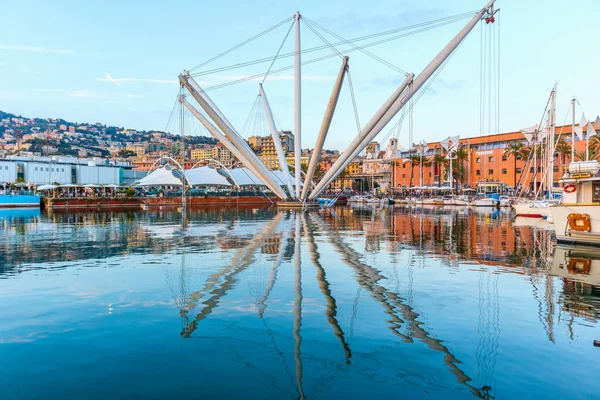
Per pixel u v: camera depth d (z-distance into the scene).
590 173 21.44
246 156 59.31
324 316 8.98
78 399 5.55
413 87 45.84
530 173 86.88
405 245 21.02
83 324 8.52
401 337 7.74
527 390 5.78
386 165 142.75
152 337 7.78
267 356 6.91
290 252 18.48
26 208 69.56
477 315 9.09
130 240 23.42
